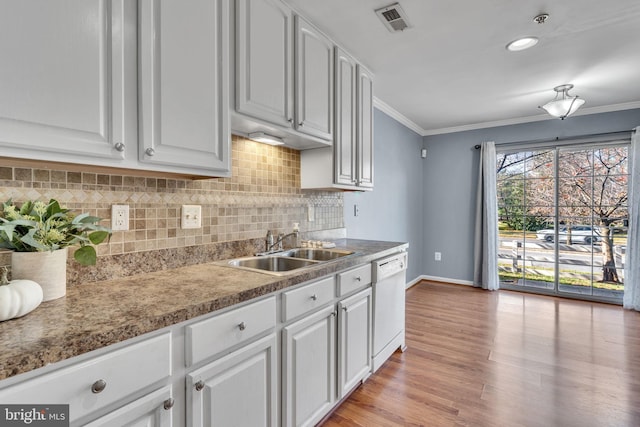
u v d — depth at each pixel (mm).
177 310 924
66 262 1141
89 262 1024
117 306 954
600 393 1899
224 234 1766
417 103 3506
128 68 1023
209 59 1272
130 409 815
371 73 2602
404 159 4203
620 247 3621
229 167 1359
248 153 1927
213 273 1410
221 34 1326
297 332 1424
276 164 2131
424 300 3812
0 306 791
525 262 4199
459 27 1986
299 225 2357
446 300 3812
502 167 4340
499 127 4258
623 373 2121
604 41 2158
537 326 2979
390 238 3857
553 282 4012
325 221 2682
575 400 1833
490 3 1749
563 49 2273
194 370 988
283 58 1665
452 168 4605
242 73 1431
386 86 2990
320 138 1994
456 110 3750
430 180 4793
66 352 692
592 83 2908
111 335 770
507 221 4324
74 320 836
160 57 1105
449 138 4625
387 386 1996
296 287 1403
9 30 789
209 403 1022
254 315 1185
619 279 3629
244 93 1438
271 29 1588
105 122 972
